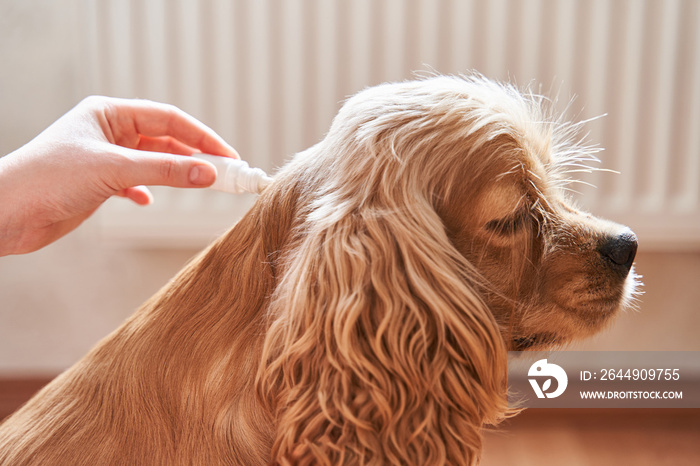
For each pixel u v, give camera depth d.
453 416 0.52
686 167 1.50
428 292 0.51
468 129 0.57
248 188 0.67
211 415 0.56
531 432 1.48
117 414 0.57
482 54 1.47
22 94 1.55
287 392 0.52
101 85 1.50
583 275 0.61
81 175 0.68
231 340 0.57
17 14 1.52
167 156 0.68
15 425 0.60
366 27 1.46
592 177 1.49
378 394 0.49
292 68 1.48
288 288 0.53
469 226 0.56
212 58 1.48
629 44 1.46
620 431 1.49
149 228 1.54
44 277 1.62
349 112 0.59
